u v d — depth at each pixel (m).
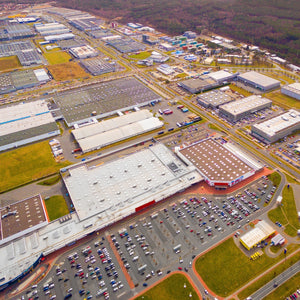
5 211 145.88
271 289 109.62
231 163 169.38
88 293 111.44
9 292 113.69
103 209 143.00
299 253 122.56
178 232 134.12
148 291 111.00
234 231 133.75
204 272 116.88
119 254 125.62
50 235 132.12
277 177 163.00
